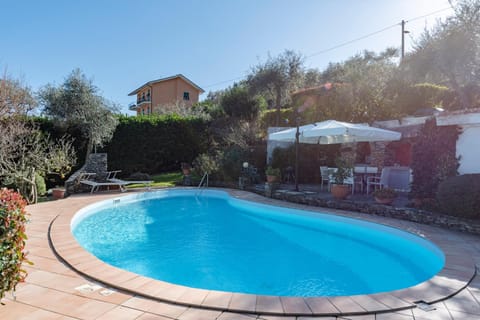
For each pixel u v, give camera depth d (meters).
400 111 14.42
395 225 6.98
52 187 13.70
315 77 25.80
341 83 16.39
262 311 3.05
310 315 3.00
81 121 13.79
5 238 2.46
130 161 16.92
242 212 10.54
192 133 19.09
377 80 14.77
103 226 8.48
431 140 8.02
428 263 5.66
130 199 12.02
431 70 12.20
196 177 15.25
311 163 14.98
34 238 5.74
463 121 7.28
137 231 8.00
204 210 10.79
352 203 8.80
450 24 10.92
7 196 2.58
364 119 14.62
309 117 17.34
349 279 5.01
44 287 3.59
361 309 3.09
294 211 9.23
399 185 11.65
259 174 14.98
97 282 3.76
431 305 3.24
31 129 12.06
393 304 3.21
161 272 5.28
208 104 31.00
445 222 6.76
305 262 5.79
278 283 4.84
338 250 6.52
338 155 14.62
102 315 2.95
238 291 4.57
